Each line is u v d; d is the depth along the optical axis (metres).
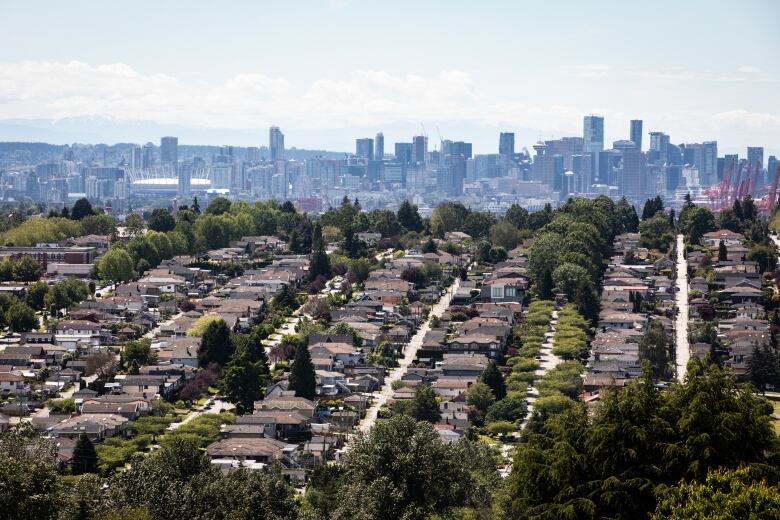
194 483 149.25
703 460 96.38
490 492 143.75
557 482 100.00
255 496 142.25
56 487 121.75
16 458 134.88
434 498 138.62
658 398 101.88
